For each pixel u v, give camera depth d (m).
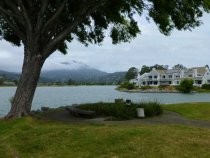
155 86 124.88
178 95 91.25
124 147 11.22
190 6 17.78
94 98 71.44
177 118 19.36
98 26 21.31
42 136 12.60
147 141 11.75
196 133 13.12
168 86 120.75
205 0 16.84
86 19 20.72
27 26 16.59
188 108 22.94
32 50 16.92
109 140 11.91
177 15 18.30
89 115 20.12
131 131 12.81
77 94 93.19
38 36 16.86
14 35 20.19
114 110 20.39
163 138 12.09
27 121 14.99
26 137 12.64
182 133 12.97
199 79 124.62
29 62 16.95
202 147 11.40
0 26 19.84
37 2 17.42
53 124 15.31
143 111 19.66
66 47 22.28
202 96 84.81
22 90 16.80
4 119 16.25
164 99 71.31
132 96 84.19
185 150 11.05
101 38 21.89
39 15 16.58
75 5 18.16
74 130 13.20
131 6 18.44
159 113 21.12
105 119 18.89
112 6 18.27
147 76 143.38
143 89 121.56
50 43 17.12
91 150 11.18
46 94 90.69
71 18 18.70
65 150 11.28
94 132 12.82
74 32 21.50
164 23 18.42
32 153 11.26
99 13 20.02
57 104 51.94
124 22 20.16
